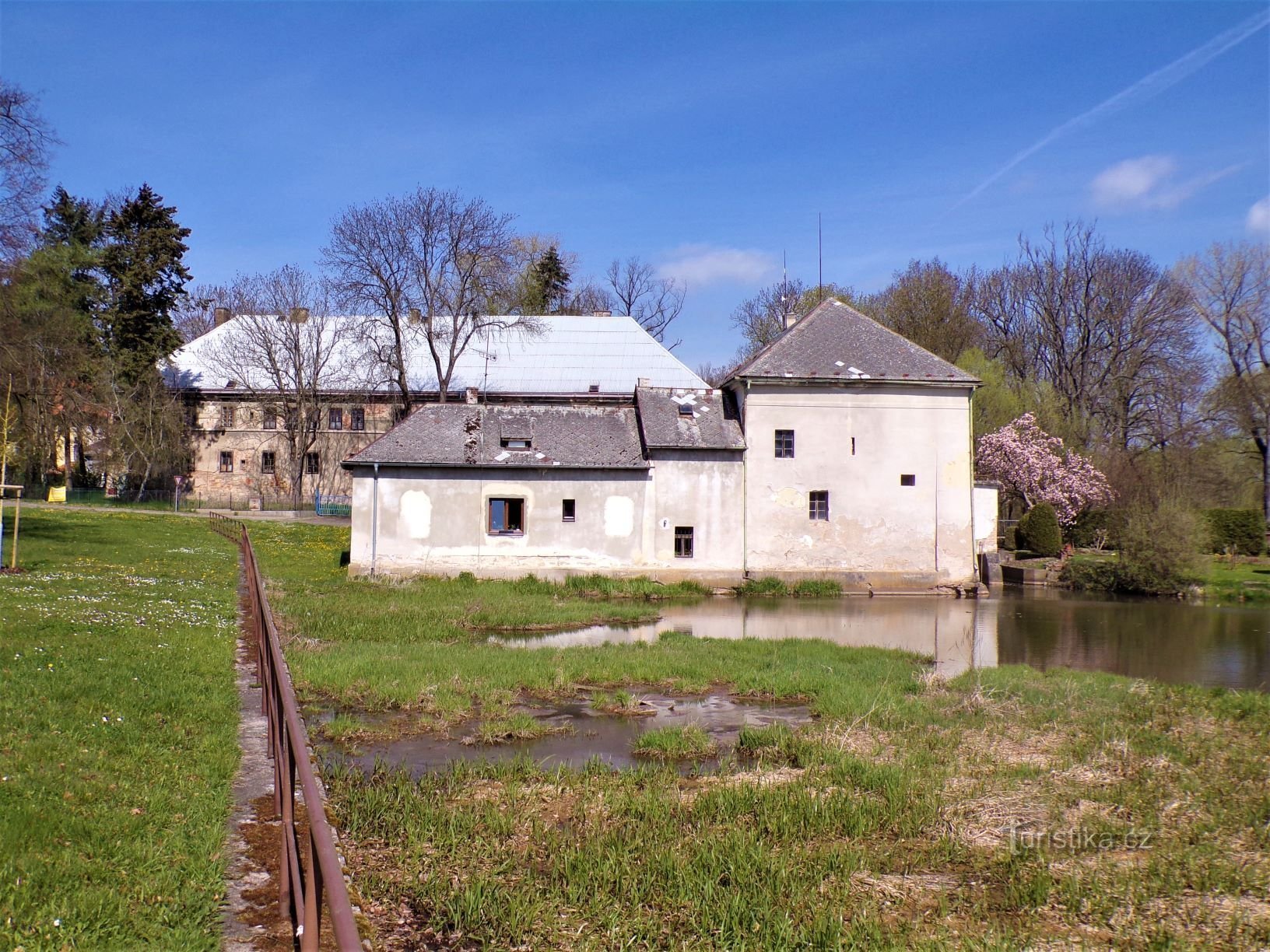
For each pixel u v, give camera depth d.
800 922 6.91
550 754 12.27
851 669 18.19
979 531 38.34
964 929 6.87
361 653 18.05
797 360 37.50
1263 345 51.75
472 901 6.90
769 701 15.83
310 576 32.84
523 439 36.34
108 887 6.04
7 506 47.69
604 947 6.45
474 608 25.95
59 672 11.55
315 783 4.48
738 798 9.75
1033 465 49.19
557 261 76.94
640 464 35.69
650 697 15.97
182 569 28.53
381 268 51.03
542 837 8.63
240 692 12.43
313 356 62.72
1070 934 6.81
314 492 63.66
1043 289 65.75
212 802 7.99
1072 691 15.94
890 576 36.78
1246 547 45.69
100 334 58.81
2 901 5.65
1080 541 49.19
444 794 9.99
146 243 60.66
